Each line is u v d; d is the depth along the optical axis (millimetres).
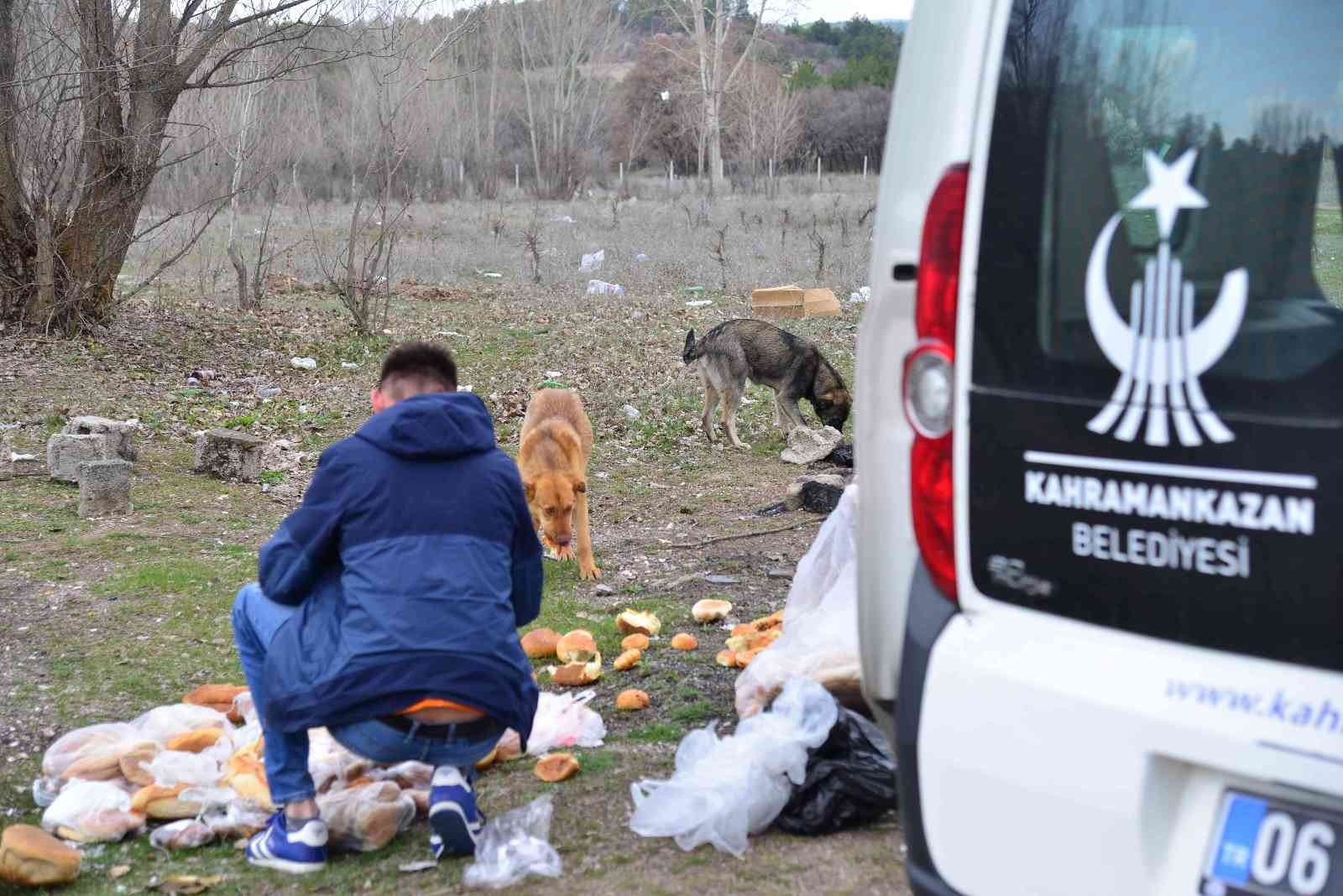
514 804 3773
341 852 3600
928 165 2477
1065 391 2225
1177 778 2061
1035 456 2256
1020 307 2295
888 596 2607
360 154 28609
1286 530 1959
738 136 53500
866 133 58594
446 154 45156
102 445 8477
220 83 14539
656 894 3090
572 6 52500
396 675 3168
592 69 62562
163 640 5527
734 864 3248
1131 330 2166
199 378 12516
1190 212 2158
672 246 25125
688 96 57156
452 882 3281
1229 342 2066
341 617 3350
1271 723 1943
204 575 6477
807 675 4102
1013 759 2209
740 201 39781
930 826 2344
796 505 8242
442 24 19750
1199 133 2248
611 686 4926
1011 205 2326
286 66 15398
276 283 19578
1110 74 2277
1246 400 2025
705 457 10289
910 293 2516
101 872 3520
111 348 13172
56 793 3928
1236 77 2285
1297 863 1924
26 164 13320
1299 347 1992
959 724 2295
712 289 19844
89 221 13367
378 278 16328
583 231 29500
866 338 2641
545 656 5305
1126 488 2137
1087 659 2162
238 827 3732
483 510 3414
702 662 5133
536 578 3701
